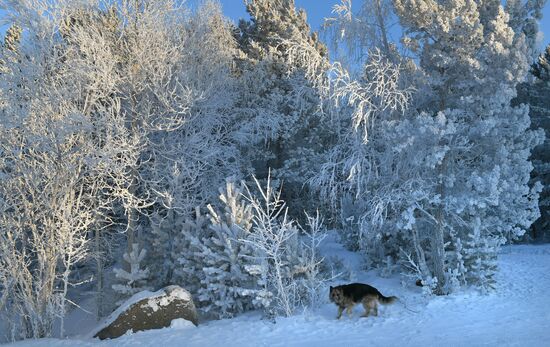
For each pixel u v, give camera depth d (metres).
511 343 8.37
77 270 21.11
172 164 18.67
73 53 16.09
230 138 22.20
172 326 12.32
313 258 13.34
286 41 16.00
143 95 17.97
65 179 14.20
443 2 13.84
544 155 32.84
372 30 15.47
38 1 14.83
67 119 14.12
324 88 15.16
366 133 13.90
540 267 17.05
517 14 15.12
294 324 11.46
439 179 13.57
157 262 16.98
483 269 13.58
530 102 33.66
